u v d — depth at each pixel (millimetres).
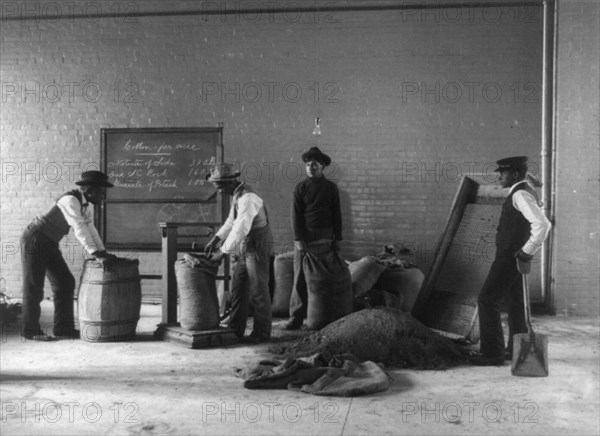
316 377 4098
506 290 4711
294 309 6160
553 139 7145
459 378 4340
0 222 8109
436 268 6133
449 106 7488
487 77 7434
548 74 7250
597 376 4391
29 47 8078
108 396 3895
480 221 5977
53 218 5629
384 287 6742
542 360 4367
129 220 7957
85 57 8016
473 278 5809
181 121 7887
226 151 7809
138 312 5664
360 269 6590
